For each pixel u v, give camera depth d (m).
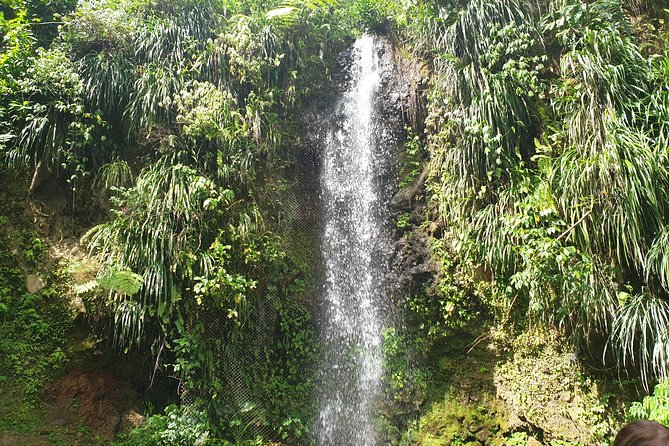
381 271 6.76
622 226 4.74
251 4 7.76
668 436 1.33
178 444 4.89
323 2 7.89
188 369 5.22
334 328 6.59
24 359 4.94
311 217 7.10
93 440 4.96
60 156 5.79
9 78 5.67
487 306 6.00
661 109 5.06
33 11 6.74
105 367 5.28
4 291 5.10
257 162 6.60
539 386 5.44
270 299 6.16
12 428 4.67
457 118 6.24
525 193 5.59
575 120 5.41
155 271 5.25
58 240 5.57
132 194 5.54
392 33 7.96
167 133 6.16
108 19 6.49
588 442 4.97
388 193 7.09
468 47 6.49
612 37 5.57
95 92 6.17
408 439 6.02
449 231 6.30
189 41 6.81
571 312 4.98
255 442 5.41
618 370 4.84
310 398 6.08
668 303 4.66
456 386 6.06
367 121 7.66
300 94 7.55
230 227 5.83
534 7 6.55
